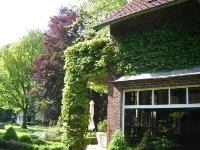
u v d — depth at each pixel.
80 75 13.11
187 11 10.26
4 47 44.09
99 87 17.72
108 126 12.22
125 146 10.10
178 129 9.89
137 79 10.59
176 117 9.95
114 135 10.38
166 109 10.22
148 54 11.01
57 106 32.53
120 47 11.97
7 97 45.06
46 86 33.00
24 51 44.19
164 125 10.29
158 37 10.86
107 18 12.56
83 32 28.05
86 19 27.20
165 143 10.17
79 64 13.18
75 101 13.07
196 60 9.61
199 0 9.28
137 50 11.39
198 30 9.84
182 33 10.21
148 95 10.83
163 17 10.97
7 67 43.50
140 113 11.06
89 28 25.12
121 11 12.57
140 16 11.73
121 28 12.34
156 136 10.47
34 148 16.30
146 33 11.27
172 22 10.65
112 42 12.41
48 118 33.62
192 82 9.27
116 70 11.98
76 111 13.16
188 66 9.73
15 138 20.62
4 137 20.55
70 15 33.47
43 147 15.41
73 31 32.66
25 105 45.34
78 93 13.12
